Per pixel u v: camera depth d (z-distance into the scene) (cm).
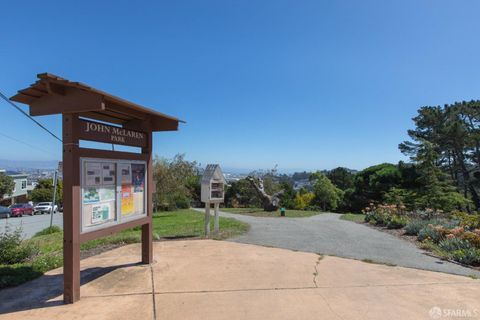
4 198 4591
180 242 823
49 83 405
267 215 1748
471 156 2998
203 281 512
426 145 2253
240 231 1016
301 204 2784
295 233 989
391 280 521
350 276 540
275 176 2898
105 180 495
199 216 1728
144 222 594
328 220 1433
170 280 516
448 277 538
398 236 956
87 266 593
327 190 2800
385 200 2270
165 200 2219
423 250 753
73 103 425
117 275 539
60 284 504
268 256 673
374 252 726
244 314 394
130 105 489
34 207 3991
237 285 494
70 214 429
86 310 404
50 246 819
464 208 2525
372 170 2797
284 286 491
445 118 2969
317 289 479
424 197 2000
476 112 2903
